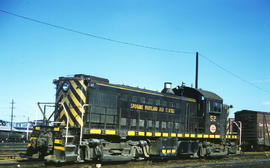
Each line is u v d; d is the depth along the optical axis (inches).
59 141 459.8
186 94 782.5
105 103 549.0
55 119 531.8
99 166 467.8
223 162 664.4
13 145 881.5
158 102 658.8
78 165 473.4
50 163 473.7
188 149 682.2
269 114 1170.0
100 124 538.0
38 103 522.0
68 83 523.5
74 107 510.3
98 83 543.5
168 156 646.5
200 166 559.5
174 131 677.9
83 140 494.3
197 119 741.3
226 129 810.8
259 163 689.6
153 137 631.8
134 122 600.1
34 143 494.0
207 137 734.5
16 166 434.6
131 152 558.9
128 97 595.8
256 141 1082.7
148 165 530.0
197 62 1126.4
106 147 523.8
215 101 766.5
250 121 1115.9
